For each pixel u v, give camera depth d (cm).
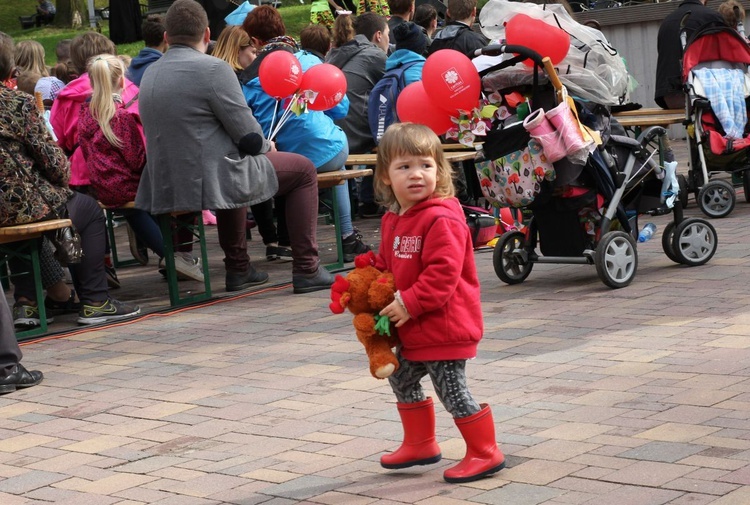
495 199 825
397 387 475
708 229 882
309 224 916
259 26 1026
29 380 686
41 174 806
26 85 1083
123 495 479
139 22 2877
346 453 509
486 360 652
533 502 426
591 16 1764
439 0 1812
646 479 439
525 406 556
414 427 474
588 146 773
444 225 439
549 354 653
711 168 1143
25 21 3981
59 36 3656
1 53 776
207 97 848
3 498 488
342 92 950
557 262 855
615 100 826
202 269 1019
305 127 953
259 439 542
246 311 866
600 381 588
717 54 1098
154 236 1010
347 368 664
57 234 803
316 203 922
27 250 848
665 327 691
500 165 803
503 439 506
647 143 838
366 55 1200
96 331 841
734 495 413
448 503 434
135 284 1045
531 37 780
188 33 868
